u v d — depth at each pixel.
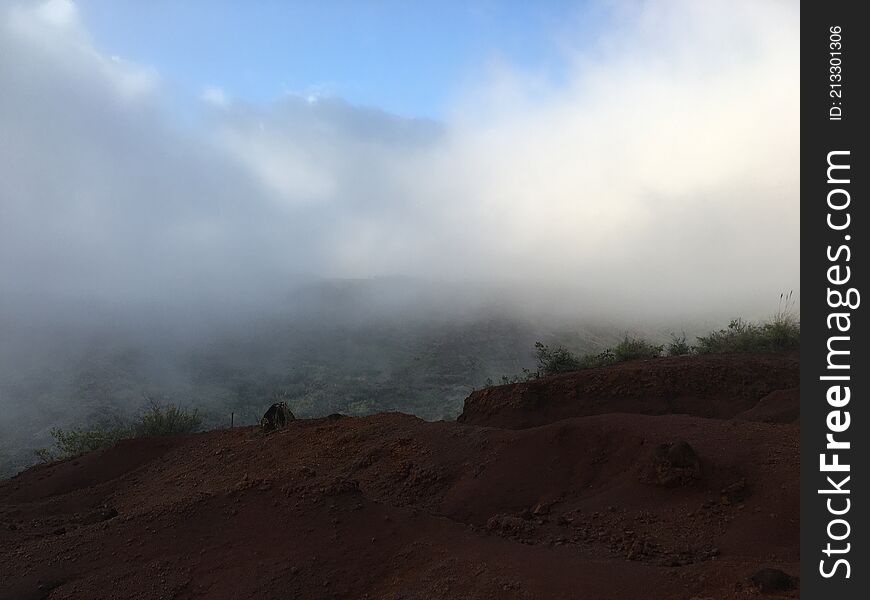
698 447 11.25
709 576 6.95
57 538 10.10
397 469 14.81
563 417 17.91
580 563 7.80
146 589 8.42
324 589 8.04
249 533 9.24
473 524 11.81
